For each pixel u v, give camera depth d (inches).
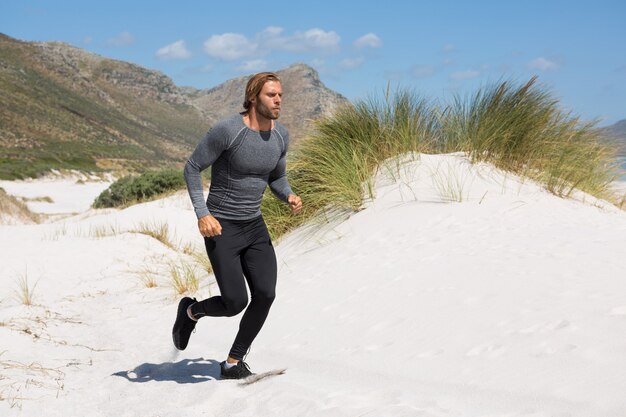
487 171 312.8
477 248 222.5
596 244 211.0
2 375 167.3
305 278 247.9
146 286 333.4
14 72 6678.2
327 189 325.1
